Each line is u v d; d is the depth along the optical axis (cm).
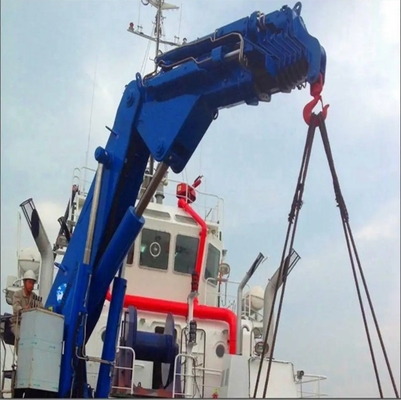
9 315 840
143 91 829
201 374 1173
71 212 1305
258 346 1124
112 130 851
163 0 1655
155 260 1305
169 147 782
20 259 1260
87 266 800
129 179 851
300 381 1142
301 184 694
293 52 713
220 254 1429
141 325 1190
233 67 748
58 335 745
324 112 702
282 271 701
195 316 1234
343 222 684
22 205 1006
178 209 1378
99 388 786
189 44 792
